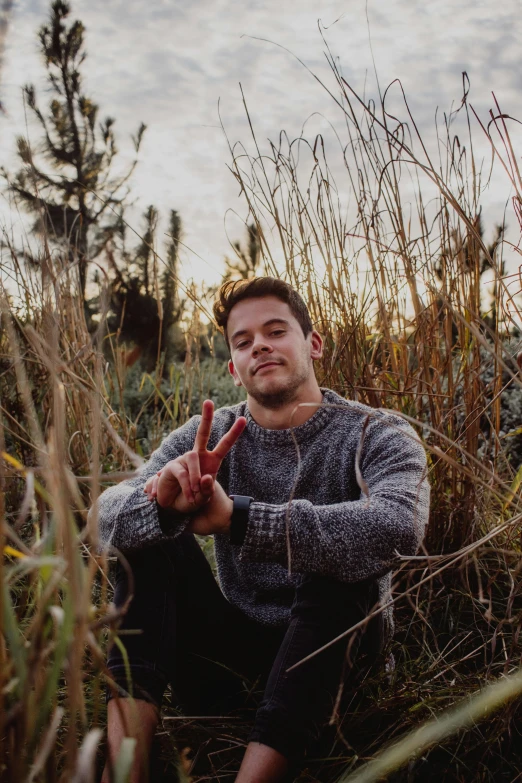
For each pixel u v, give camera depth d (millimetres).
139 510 1234
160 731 1209
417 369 1855
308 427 1447
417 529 1191
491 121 1285
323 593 1151
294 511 1163
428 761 1136
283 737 1011
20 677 556
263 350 1433
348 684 1223
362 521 1163
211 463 1215
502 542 1609
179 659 1324
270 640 1383
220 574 1488
